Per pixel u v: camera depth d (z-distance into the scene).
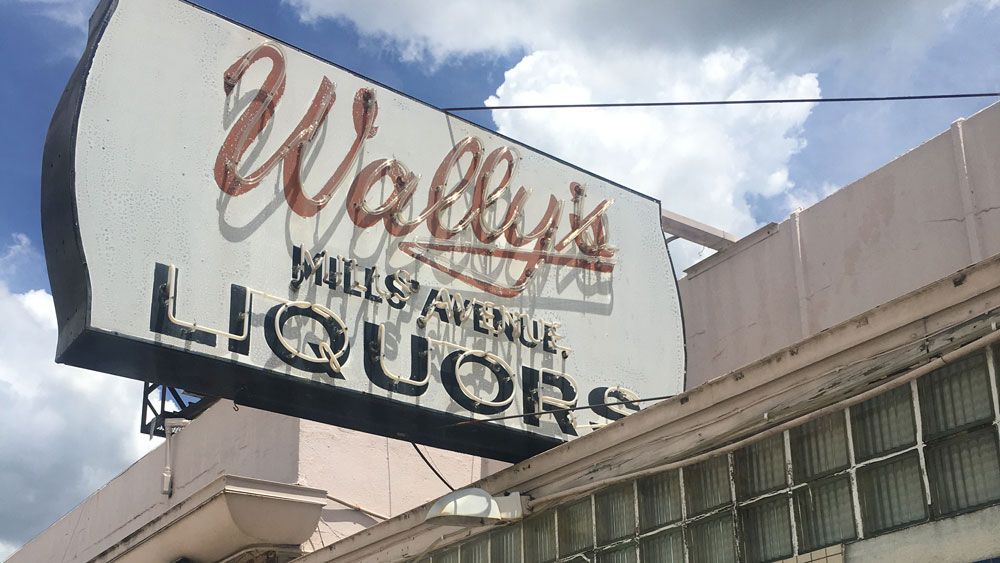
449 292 12.08
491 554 11.41
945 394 7.98
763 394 9.23
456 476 19.03
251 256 10.88
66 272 10.14
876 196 14.23
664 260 14.38
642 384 13.45
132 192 10.39
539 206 13.36
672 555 9.62
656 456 9.95
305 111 11.66
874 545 8.18
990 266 7.82
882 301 13.83
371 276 11.57
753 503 9.12
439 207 12.26
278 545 15.27
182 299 10.37
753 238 15.80
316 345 10.95
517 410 12.13
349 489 17.83
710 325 16.17
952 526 7.73
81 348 9.91
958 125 13.35
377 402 11.10
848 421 8.58
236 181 11.01
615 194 14.25
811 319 14.68
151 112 10.72
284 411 11.07
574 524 10.60
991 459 7.61
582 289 13.38
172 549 15.98
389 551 12.73
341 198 11.66
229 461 19.38
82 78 10.43
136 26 10.88
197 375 10.43
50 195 10.40
